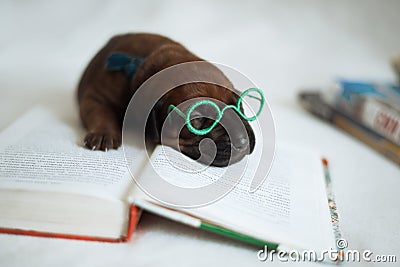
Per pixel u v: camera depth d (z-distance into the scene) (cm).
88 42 87
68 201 40
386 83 69
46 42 86
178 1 97
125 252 40
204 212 40
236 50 90
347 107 65
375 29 96
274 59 88
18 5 89
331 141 62
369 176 54
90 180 42
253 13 98
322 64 87
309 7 99
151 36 55
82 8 93
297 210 43
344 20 98
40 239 41
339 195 50
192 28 94
